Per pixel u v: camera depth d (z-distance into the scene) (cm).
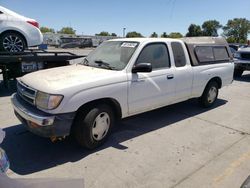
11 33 752
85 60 494
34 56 709
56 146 397
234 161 364
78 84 350
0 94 704
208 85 600
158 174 327
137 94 426
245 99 736
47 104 333
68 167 340
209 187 303
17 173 323
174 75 489
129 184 305
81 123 364
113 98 390
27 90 372
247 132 477
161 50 474
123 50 448
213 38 638
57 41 2633
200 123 517
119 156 371
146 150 392
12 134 436
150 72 442
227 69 640
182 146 409
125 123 504
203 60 572
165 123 511
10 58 673
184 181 313
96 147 392
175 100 514
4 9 750
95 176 320
